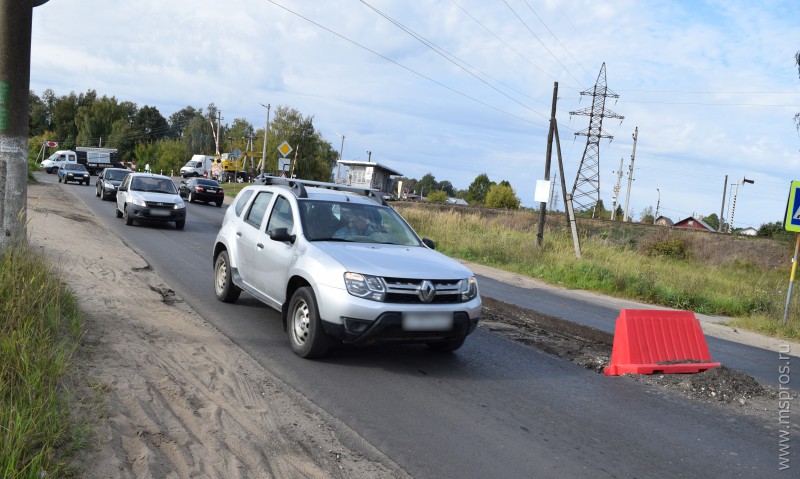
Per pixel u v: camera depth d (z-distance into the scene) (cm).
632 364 695
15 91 671
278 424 466
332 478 391
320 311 615
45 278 624
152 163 9919
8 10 661
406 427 489
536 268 2011
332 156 8700
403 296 611
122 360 536
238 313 837
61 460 344
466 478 409
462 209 4088
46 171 5944
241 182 7081
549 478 418
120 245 1387
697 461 466
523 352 773
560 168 2420
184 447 395
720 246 3114
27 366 424
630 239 3328
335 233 714
